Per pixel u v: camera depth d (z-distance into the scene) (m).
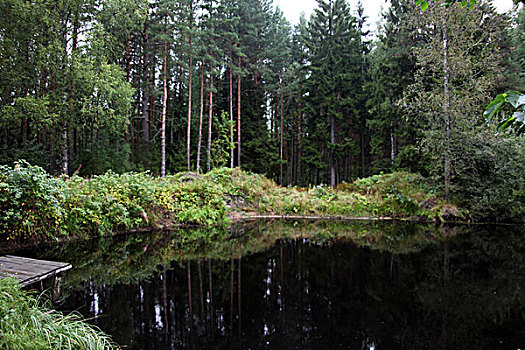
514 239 8.95
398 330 3.49
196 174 13.92
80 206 7.36
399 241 8.73
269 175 25.52
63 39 12.12
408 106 13.43
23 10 11.12
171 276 5.28
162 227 9.79
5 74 12.03
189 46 17.84
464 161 12.35
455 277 5.48
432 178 13.16
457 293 4.70
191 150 23.94
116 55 15.91
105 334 3.16
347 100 21.70
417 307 4.18
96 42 12.05
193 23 18.00
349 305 4.23
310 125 24.56
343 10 23.45
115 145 16.00
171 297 4.36
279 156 27.47
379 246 8.05
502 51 13.95
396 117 16.17
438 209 12.26
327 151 24.12
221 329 3.46
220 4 19.58
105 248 6.97
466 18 12.10
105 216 8.02
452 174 12.56
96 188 8.16
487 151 11.41
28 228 5.89
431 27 13.62
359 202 13.75
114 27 14.36
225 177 14.26
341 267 6.09
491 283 5.15
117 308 3.91
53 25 11.68
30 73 12.86
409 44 15.20
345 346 3.15
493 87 12.57
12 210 5.54
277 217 13.62
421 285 5.06
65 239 7.05
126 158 16.05
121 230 8.73
